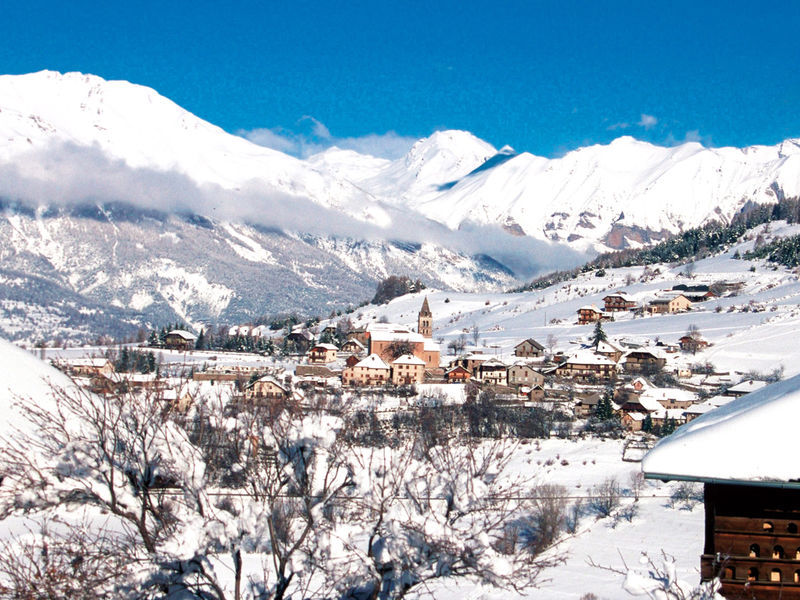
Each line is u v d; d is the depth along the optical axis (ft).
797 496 73.87
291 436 82.28
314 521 80.02
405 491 80.28
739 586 74.08
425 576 75.97
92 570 77.05
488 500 81.46
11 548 82.84
